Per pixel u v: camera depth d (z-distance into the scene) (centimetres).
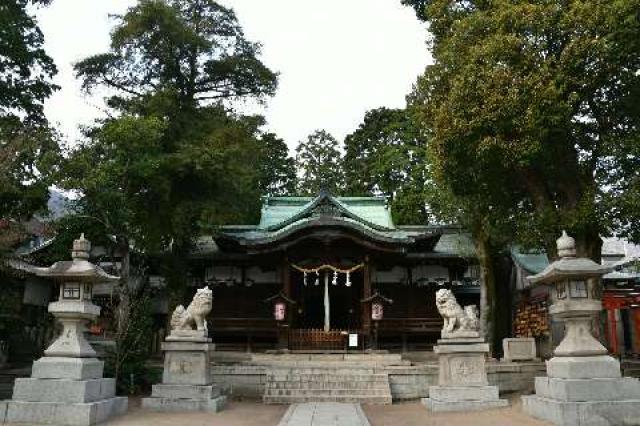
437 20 1997
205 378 1580
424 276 3136
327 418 1382
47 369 1240
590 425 1107
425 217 4134
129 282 2091
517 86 1590
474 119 1636
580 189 1811
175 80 2833
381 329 2908
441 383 1603
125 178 2119
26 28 2127
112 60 2623
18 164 1859
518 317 3044
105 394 1341
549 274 1283
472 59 1694
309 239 2844
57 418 1187
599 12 1532
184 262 2858
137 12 2572
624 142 1583
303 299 3328
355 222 2850
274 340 2980
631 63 1567
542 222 1719
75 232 2098
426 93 1938
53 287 2852
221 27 2831
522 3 1700
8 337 2239
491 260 2625
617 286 2431
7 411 1195
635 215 1542
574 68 1584
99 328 2303
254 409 1625
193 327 1631
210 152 2384
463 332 1623
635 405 1123
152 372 1906
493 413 1426
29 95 2180
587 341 1243
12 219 1830
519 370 1927
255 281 3114
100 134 2084
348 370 1975
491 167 1759
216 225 2522
